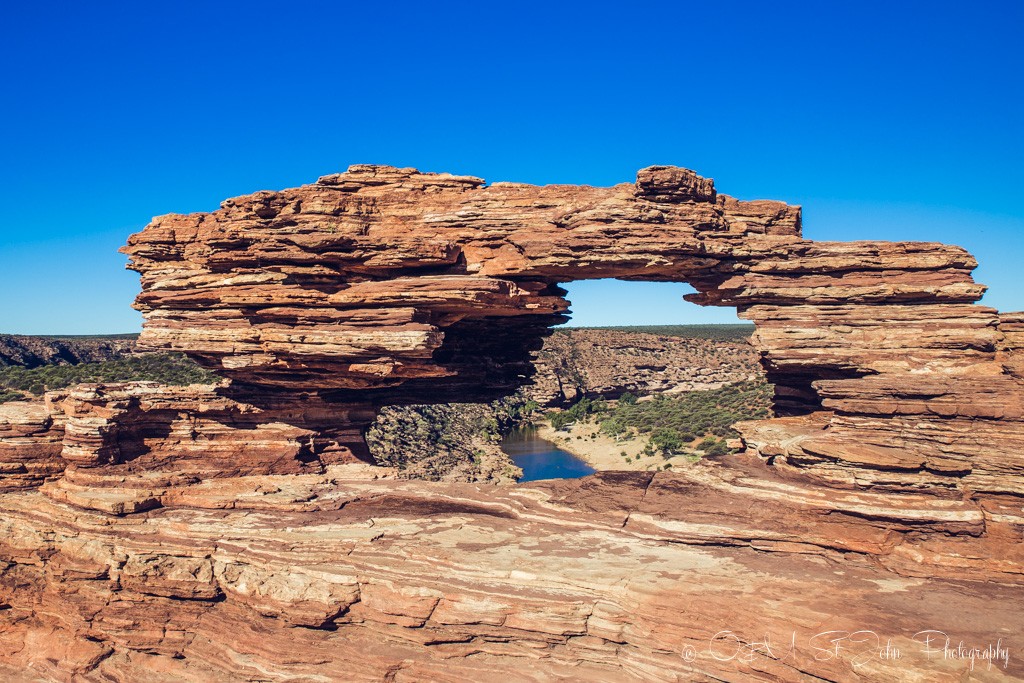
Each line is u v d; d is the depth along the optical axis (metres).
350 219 27.02
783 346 27.14
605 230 25.69
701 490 25.61
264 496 27.08
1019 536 21.86
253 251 26.45
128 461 28.50
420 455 73.50
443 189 28.23
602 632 20.84
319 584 23.09
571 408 125.75
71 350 119.12
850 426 24.91
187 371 91.75
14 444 28.31
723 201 27.77
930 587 21.06
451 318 27.55
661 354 157.75
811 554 22.78
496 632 21.48
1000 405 23.11
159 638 24.36
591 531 24.42
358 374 26.77
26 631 25.62
